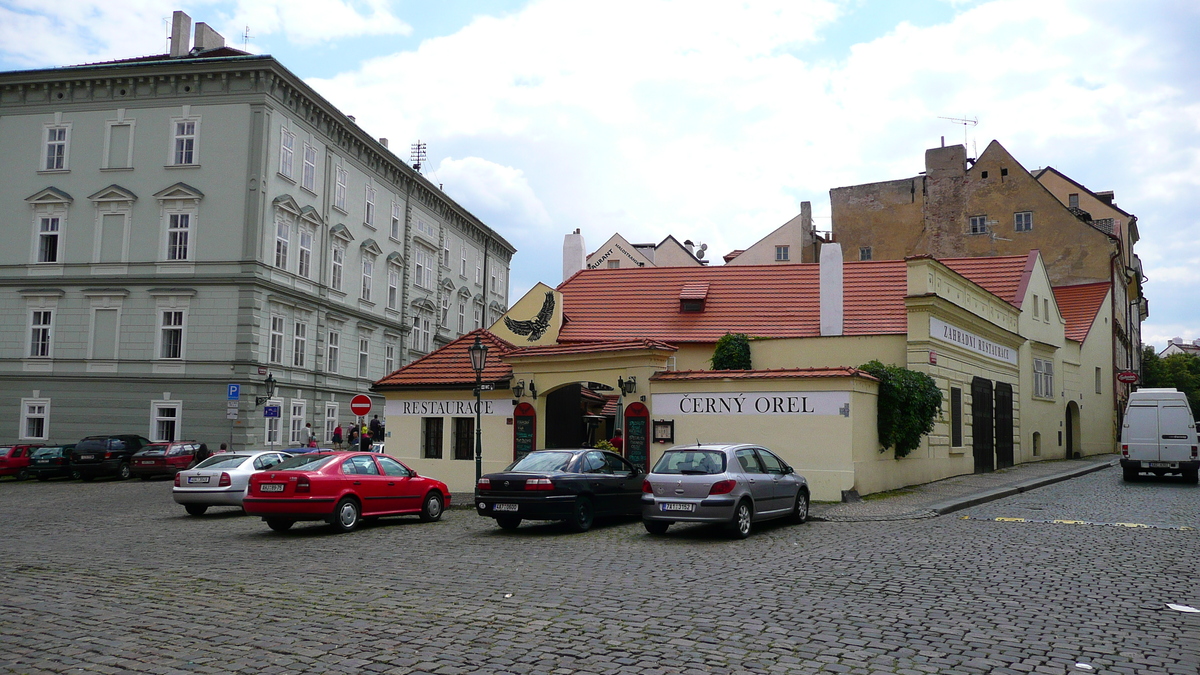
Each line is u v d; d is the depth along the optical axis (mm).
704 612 8219
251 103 39938
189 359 39031
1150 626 7656
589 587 9617
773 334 25984
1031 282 33062
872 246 51344
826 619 7906
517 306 28484
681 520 14023
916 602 8641
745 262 63000
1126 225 51344
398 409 25219
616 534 15117
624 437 20688
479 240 70562
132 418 39219
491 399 24016
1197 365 67250
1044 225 45781
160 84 40625
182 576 10586
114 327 39844
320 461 16297
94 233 40406
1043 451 33969
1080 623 7754
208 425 38688
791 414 19266
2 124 41812
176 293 39281
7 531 16438
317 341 44625
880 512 16844
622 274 30656
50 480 34406
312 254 44250
